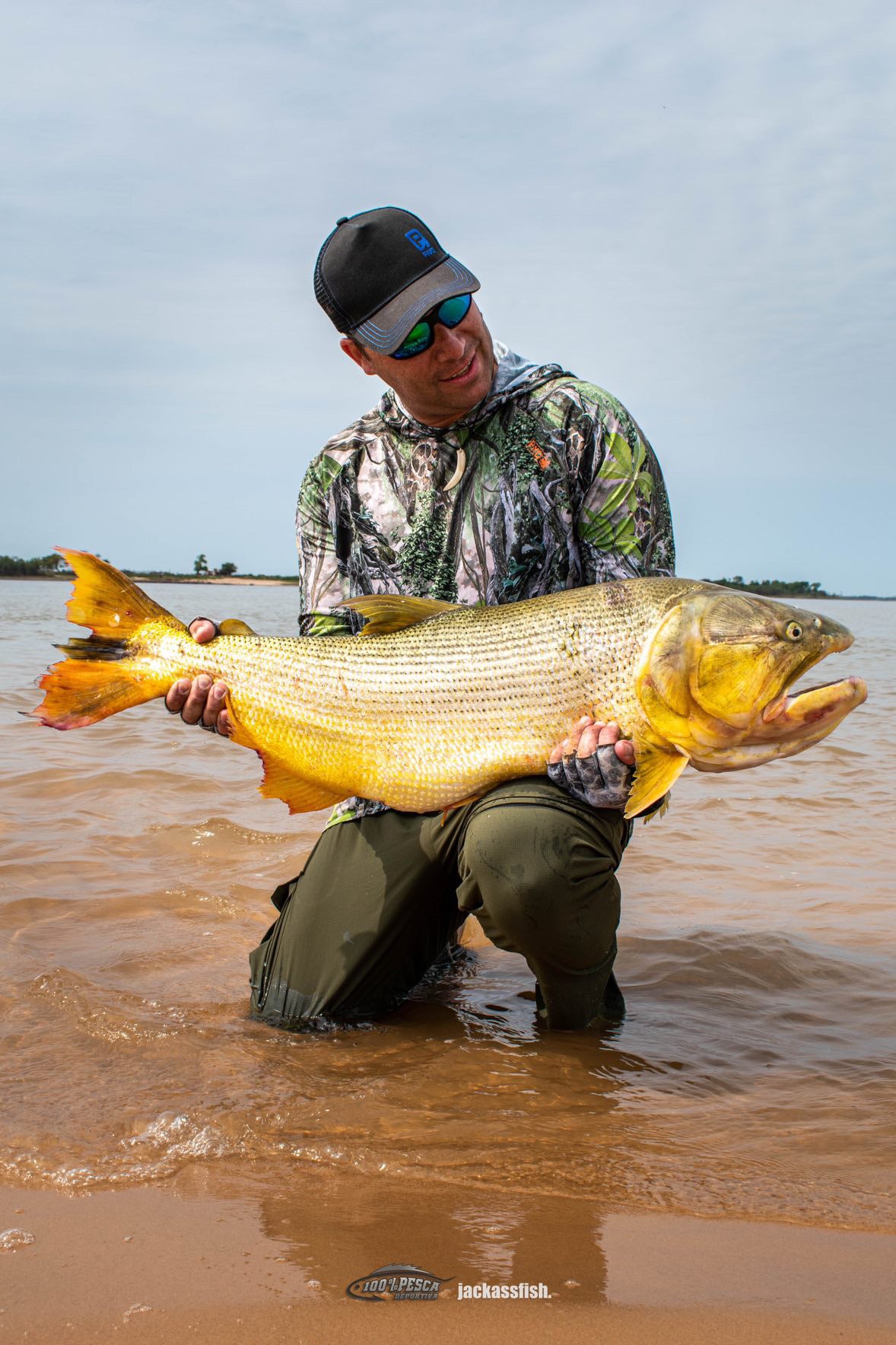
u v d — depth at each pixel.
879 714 12.05
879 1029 3.63
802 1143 2.75
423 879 3.74
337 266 3.79
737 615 3.21
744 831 6.42
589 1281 2.10
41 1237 2.27
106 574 3.79
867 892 5.15
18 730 9.67
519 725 3.45
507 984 4.24
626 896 5.13
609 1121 2.90
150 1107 2.92
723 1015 3.77
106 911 4.70
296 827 6.20
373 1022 3.77
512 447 3.97
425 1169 2.60
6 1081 3.07
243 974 4.10
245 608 43.78
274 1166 2.62
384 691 3.59
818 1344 1.88
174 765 8.05
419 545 4.08
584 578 4.03
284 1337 1.92
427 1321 1.97
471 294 3.78
